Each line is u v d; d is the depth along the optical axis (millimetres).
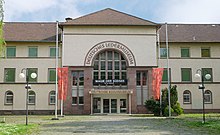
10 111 45469
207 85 46875
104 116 38906
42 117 36625
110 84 44969
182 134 17469
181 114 38219
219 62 47438
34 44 46781
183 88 46719
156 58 45750
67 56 45250
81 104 44562
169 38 48000
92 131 19250
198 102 46500
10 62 46250
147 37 46062
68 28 45719
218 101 46625
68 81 44812
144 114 43500
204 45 47781
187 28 51750
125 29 46062
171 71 46938
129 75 45219
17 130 19094
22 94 45844
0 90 45750
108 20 46312
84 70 45062
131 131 19203
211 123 23688
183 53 47531
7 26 50344
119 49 45656
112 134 17484
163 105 38625
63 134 17562
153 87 40906
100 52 45625
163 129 20562
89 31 45781
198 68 47250
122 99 45344
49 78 46250
